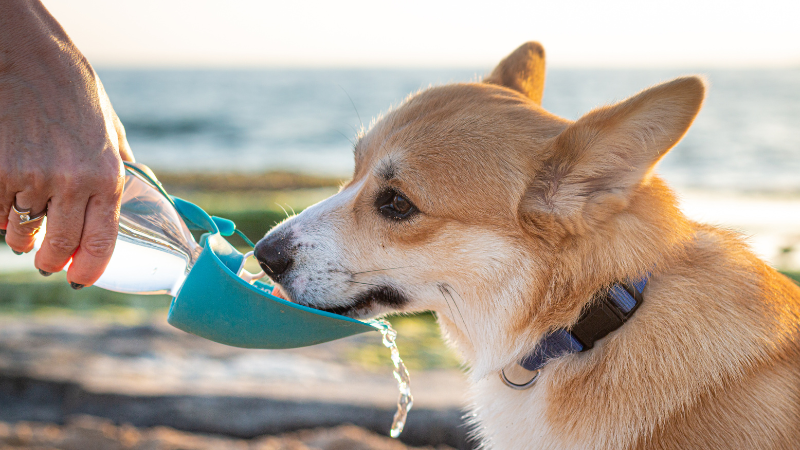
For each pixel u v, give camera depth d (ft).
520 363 2.04
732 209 11.51
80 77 1.73
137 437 2.67
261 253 2.14
